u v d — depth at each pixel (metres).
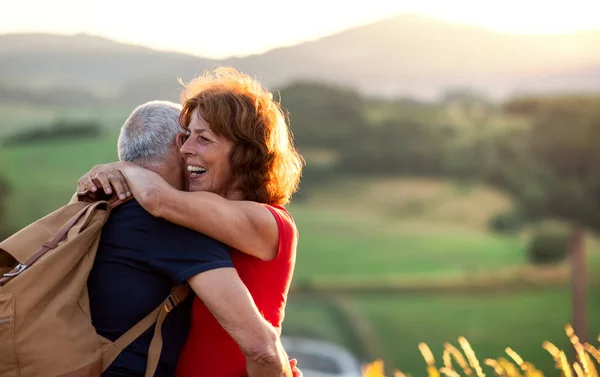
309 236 69.81
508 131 82.31
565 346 39.94
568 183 73.44
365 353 39.00
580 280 31.03
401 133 88.06
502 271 57.16
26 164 75.25
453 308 47.88
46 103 121.31
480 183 81.56
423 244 68.25
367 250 65.31
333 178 87.62
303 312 46.78
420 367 36.91
